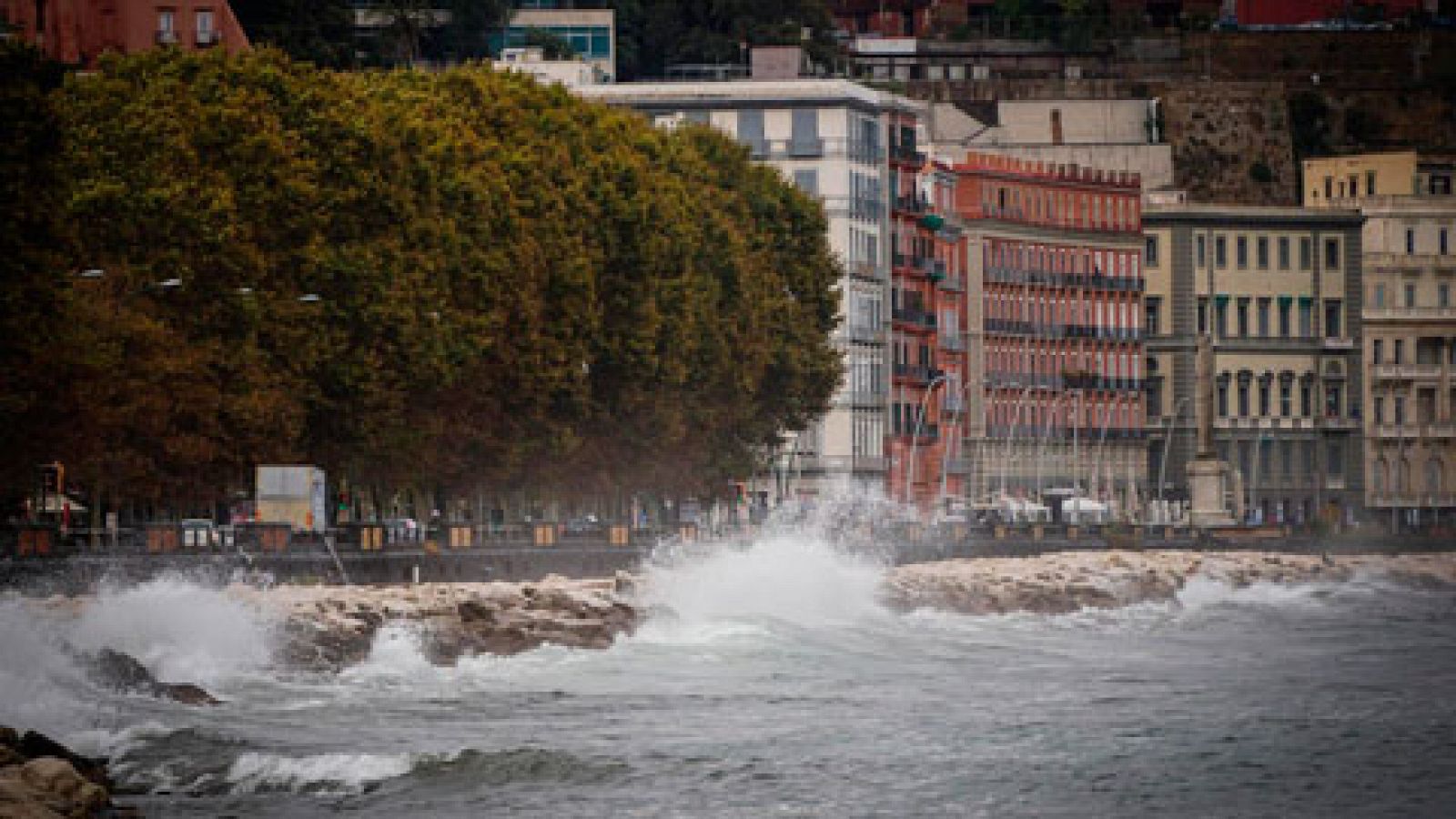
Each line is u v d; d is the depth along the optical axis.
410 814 127.00
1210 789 138.00
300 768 133.50
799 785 136.25
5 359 199.50
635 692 169.88
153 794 128.25
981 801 134.00
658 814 129.12
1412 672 192.88
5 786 114.94
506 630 186.75
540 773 135.88
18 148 198.88
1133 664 199.88
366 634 175.88
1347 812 133.25
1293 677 188.75
